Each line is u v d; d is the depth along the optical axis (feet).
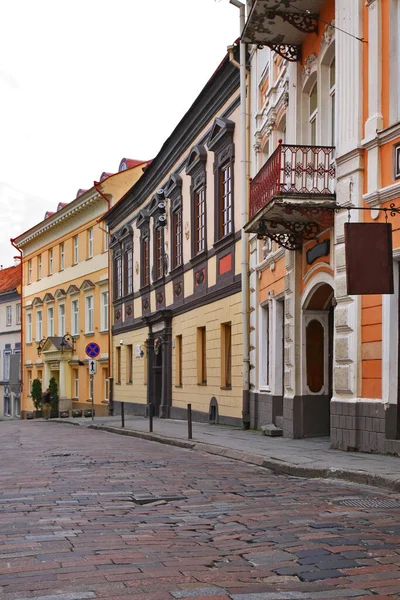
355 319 43.37
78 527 24.31
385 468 34.76
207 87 79.87
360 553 19.95
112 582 17.57
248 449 47.24
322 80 51.08
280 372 62.80
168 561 19.61
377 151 42.01
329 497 29.55
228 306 75.97
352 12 44.19
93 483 34.71
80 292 147.13
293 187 46.83
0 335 198.59
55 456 48.85
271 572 18.47
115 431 78.18
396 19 41.73
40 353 164.25
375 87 42.32
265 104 65.72
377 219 41.78
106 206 135.74
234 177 74.38
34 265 176.96
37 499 30.14
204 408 83.66
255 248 68.74
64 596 16.49
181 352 95.71
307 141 54.80
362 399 42.88
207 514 26.48
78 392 147.64
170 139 95.96
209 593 16.63
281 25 52.54
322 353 55.47
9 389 189.06
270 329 64.28
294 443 50.93
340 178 45.27
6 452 53.26
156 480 35.53
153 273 107.86
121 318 126.72
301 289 54.95
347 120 44.55
